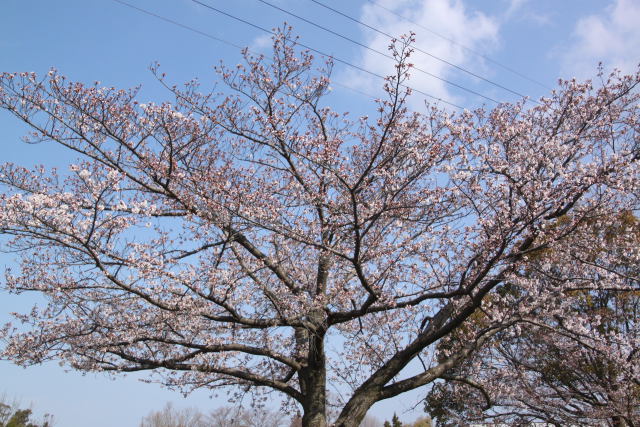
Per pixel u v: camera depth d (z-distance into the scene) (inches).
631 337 470.6
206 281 341.7
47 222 301.1
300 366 393.7
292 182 386.9
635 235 414.0
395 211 365.1
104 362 362.6
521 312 372.2
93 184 303.7
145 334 355.6
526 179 345.1
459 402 545.6
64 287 329.7
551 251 383.2
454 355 383.9
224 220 339.3
